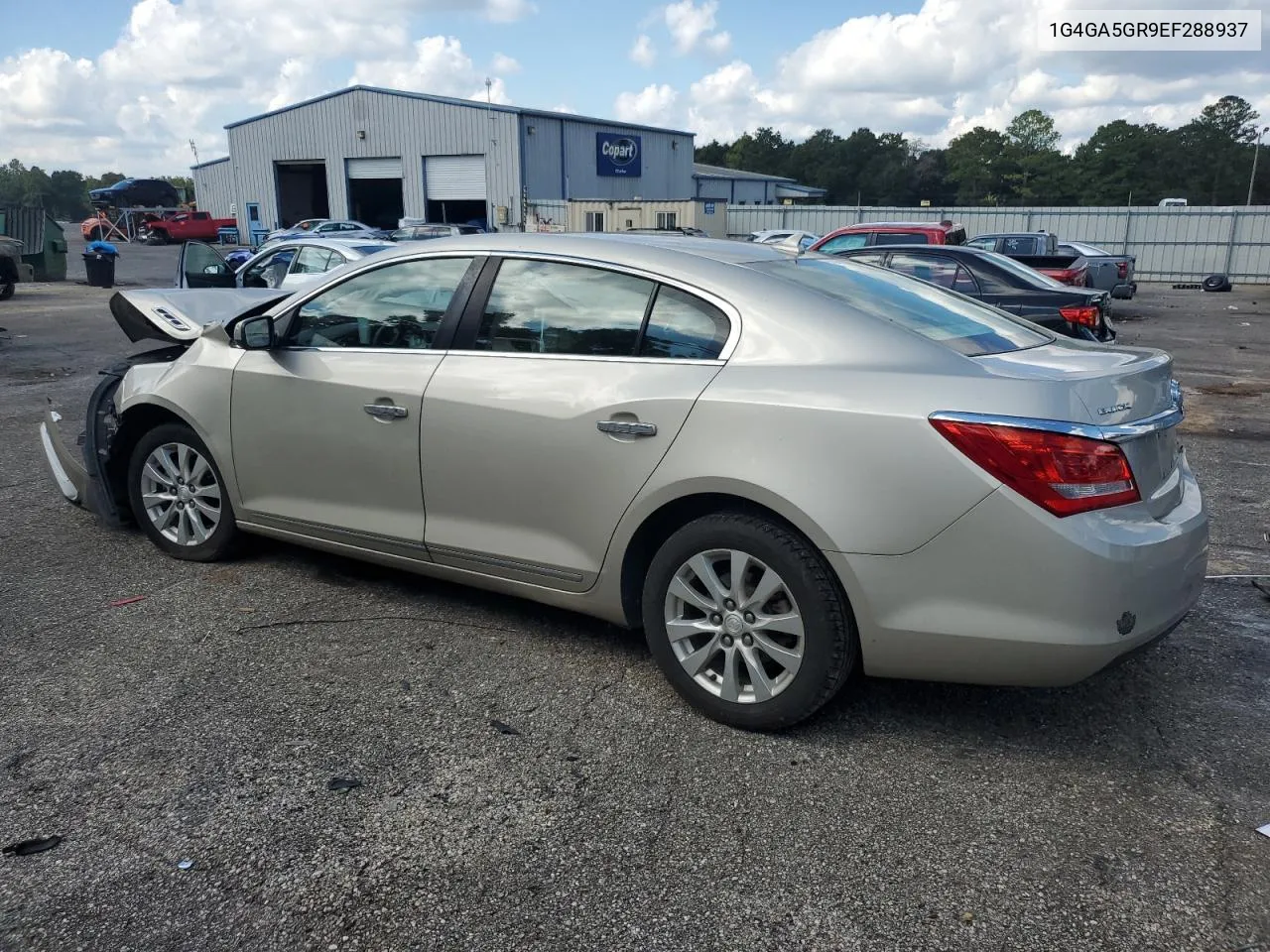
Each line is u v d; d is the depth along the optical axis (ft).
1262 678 12.35
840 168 412.98
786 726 10.73
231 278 41.65
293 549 16.79
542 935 7.85
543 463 11.75
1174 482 10.70
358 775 10.02
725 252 12.24
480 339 12.52
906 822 9.33
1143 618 9.61
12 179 474.90
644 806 9.55
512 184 147.54
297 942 7.75
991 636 9.53
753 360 10.65
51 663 12.43
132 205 190.60
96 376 36.35
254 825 9.20
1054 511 9.23
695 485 10.61
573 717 11.27
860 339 10.43
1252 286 112.47
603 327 11.67
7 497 19.94
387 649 13.00
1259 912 8.10
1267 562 16.70
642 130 168.96
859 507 9.80
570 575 11.90
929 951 7.68
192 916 8.02
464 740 10.74
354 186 163.63
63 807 9.42
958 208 126.00
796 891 8.37
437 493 12.80
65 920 7.95
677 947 7.73
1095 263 75.51
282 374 14.03
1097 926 7.95
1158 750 10.66
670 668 11.34
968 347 10.75
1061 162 349.20
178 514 16.07
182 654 12.75
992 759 10.46
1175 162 336.29
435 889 8.38
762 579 10.52
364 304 13.67
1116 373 10.02
